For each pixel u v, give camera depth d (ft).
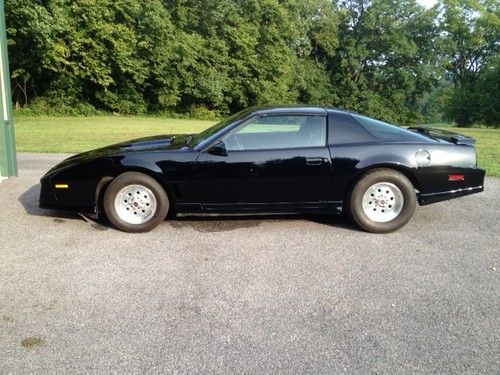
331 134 15.61
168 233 15.43
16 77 85.46
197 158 15.07
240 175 15.15
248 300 10.82
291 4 146.51
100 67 94.73
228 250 14.01
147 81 109.91
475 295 11.23
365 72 170.60
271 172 15.19
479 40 156.66
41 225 15.94
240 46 126.11
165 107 115.75
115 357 8.54
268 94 133.49
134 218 15.44
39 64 84.17
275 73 136.05
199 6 120.26
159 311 10.25
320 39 159.43
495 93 150.51
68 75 92.48
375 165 15.33
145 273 12.24
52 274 12.05
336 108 16.51
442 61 163.53
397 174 15.46
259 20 132.46
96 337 9.20
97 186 15.21
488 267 12.94
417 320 10.03
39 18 73.82
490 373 8.23
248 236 15.29
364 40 163.32
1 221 16.28
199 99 123.44
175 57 108.27
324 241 14.93
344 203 15.90
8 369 8.14
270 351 8.80
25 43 79.71
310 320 9.96
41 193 15.69
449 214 18.21
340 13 164.04
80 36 89.45
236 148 15.34
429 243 14.87
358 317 10.12
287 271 12.52
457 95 157.79
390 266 12.95
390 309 10.50
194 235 15.28
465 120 158.81
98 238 14.83
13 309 10.23
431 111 191.42
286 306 10.56
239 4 131.34
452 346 9.06
